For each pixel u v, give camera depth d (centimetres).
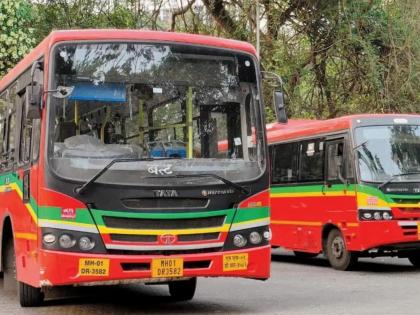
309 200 1752
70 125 916
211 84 965
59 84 923
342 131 1620
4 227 1179
